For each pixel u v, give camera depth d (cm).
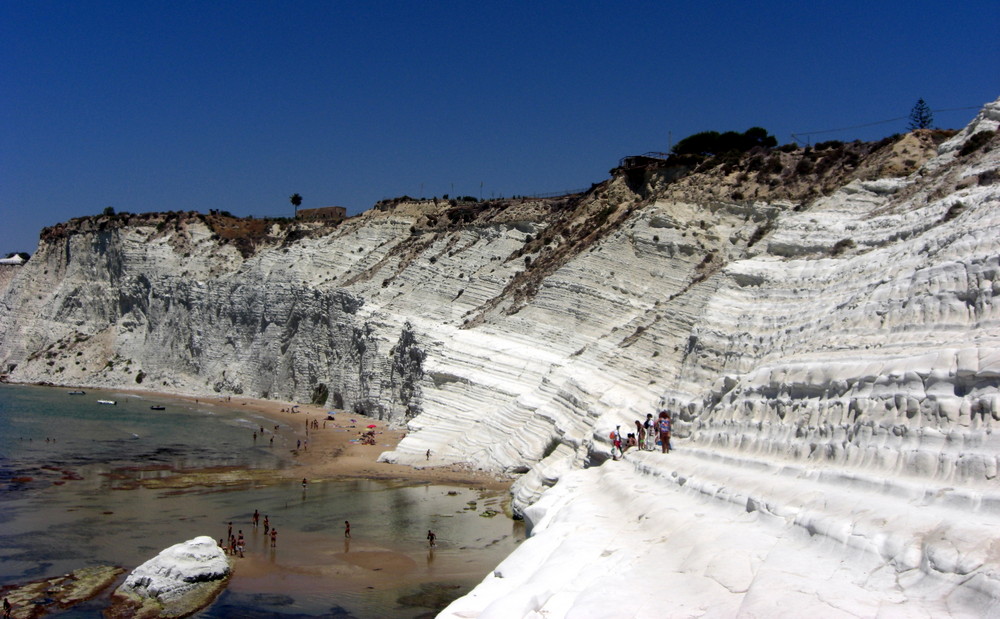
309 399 7944
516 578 1642
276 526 3419
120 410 7631
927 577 1017
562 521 1909
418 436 5106
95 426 6562
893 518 1177
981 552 980
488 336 5669
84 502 3866
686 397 2983
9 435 5944
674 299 4628
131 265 10144
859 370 1689
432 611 2448
